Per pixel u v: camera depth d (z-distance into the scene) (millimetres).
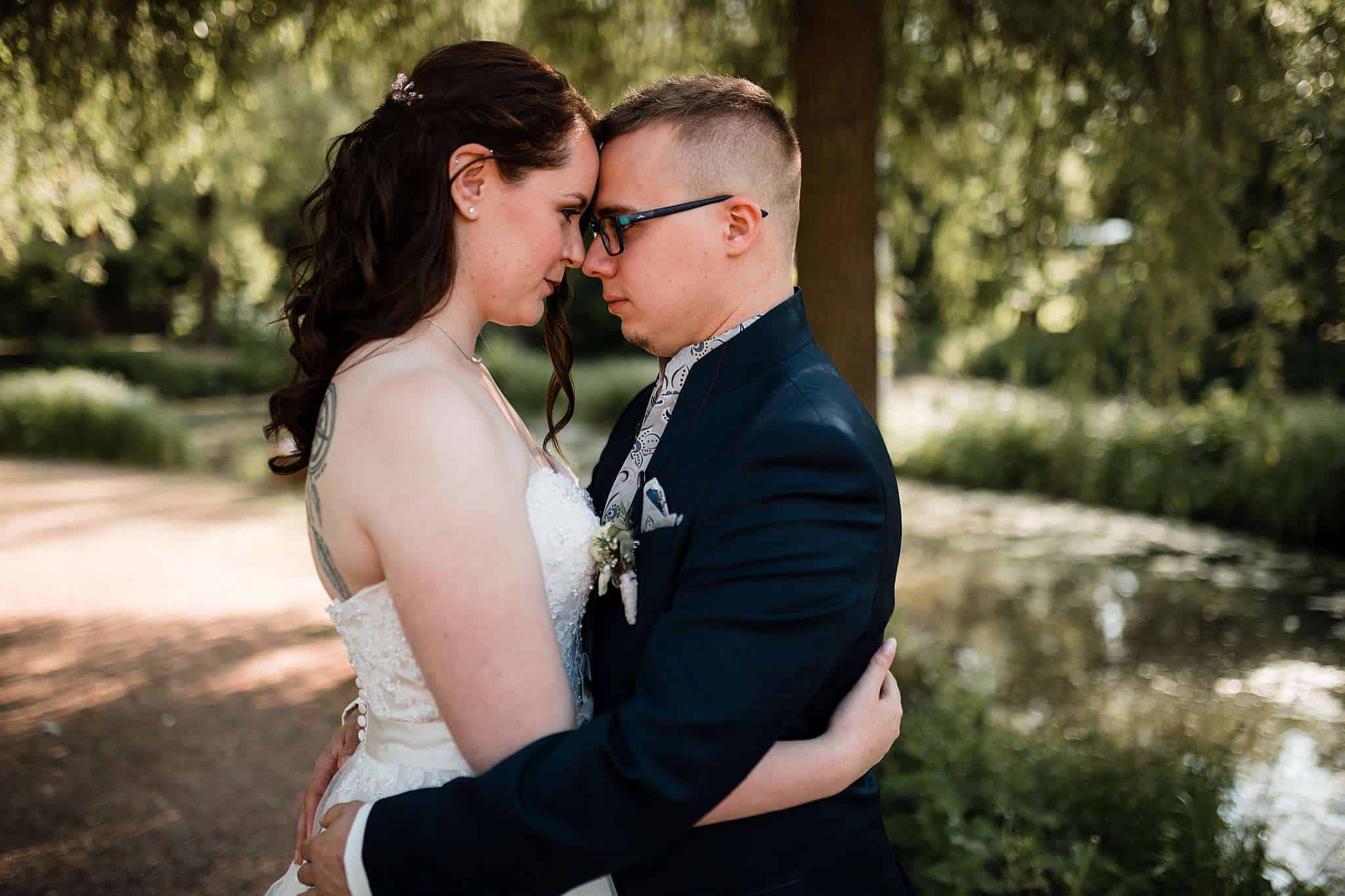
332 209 1313
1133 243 4258
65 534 8008
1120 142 4043
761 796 1136
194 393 21281
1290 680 5055
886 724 1248
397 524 1123
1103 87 3916
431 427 1129
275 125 16078
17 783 3506
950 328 5582
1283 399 5125
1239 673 5164
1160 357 4375
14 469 11633
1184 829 2664
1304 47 3828
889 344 5297
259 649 5152
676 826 1043
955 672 4605
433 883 1052
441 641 1114
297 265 1378
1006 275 4680
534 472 1352
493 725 1110
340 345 1296
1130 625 5992
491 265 1290
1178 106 3752
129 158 4754
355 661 1305
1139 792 2885
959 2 4195
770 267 1363
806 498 1110
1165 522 8922
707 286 1330
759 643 1058
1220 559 7652
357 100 5617
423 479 1114
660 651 1086
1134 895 2502
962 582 6996
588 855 1025
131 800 3391
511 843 1025
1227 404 9422
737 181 1314
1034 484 10258
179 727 4078
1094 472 9609
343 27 4629
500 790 1036
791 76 4504
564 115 1295
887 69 4730
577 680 1385
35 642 5215
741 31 4898
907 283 5414
